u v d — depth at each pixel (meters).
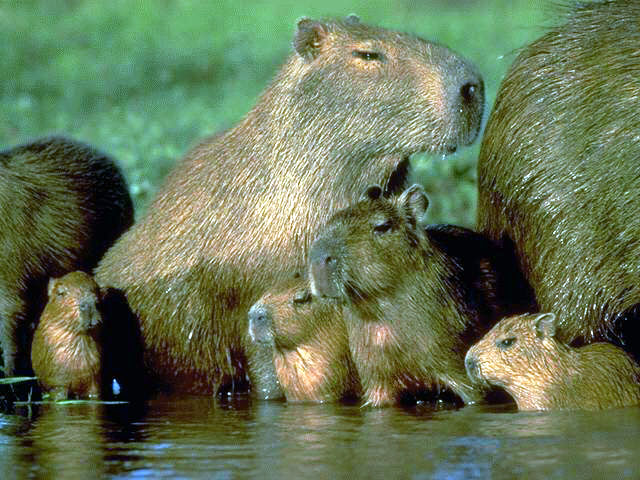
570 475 8.34
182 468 8.91
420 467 8.72
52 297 12.84
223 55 40.00
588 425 9.98
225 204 12.38
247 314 12.41
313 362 11.95
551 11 12.57
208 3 49.84
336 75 11.88
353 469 8.73
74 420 11.13
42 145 14.88
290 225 12.08
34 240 13.97
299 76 12.06
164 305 12.71
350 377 12.02
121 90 35.62
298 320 11.91
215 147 12.73
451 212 18.28
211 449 9.53
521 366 10.98
